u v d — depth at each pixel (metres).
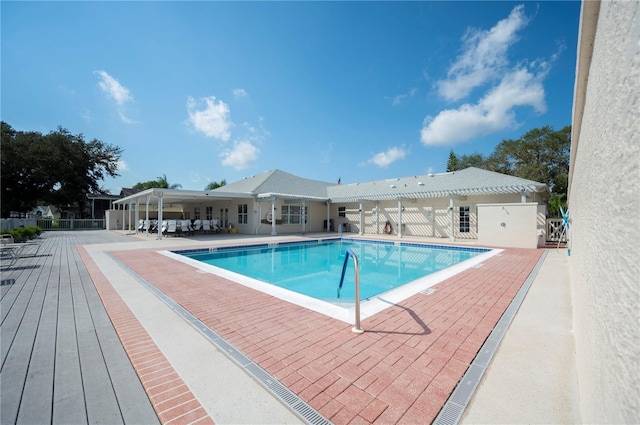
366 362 2.89
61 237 18.84
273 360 2.94
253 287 5.93
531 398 2.29
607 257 1.06
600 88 1.34
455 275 6.94
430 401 2.27
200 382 2.58
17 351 3.17
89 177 39.22
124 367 2.85
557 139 30.72
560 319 4.07
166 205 32.06
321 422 2.05
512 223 12.65
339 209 24.30
